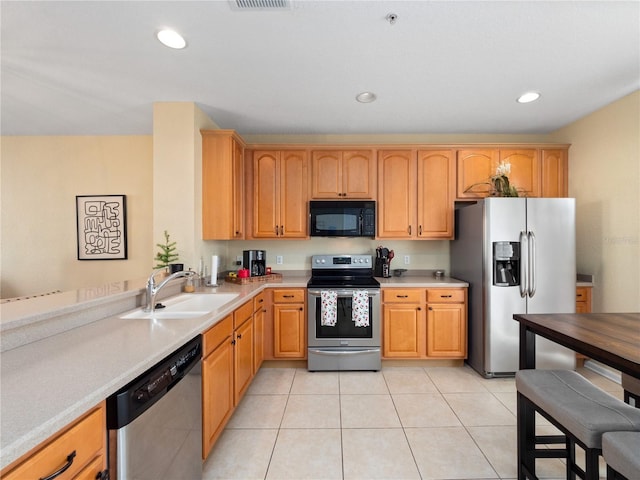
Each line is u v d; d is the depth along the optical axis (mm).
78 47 1811
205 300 2307
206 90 2357
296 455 1710
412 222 3121
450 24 1637
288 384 2576
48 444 678
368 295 2803
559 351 2646
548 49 1862
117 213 3402
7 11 1501
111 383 837
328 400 2307
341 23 1625
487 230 2643
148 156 3391
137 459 938
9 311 1172
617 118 2576
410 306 2857
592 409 1180
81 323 1389
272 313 2863
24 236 3414
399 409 2176
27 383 828
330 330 2828
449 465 1630
